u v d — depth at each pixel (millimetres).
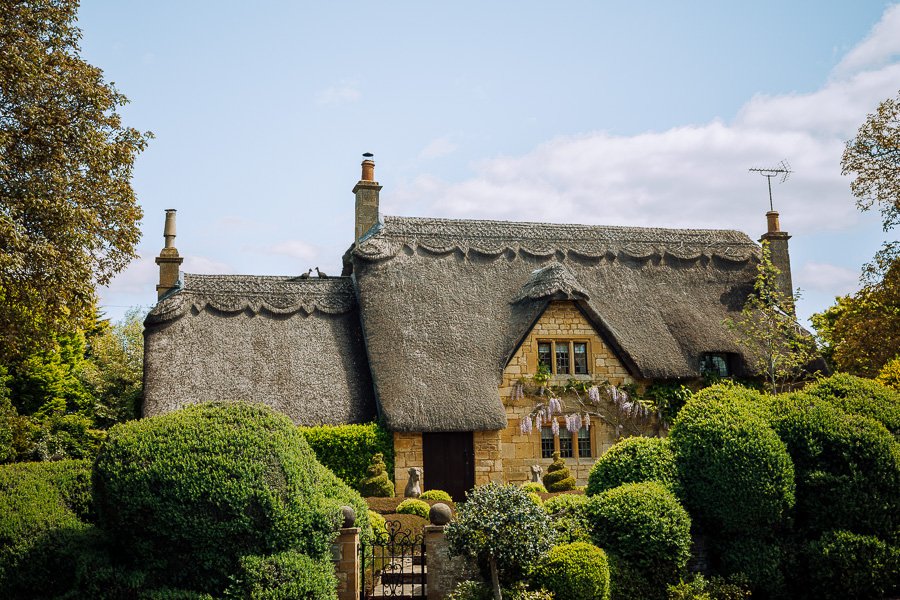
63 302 18734
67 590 10438
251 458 10789
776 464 13234
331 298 25547
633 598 12391
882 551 13016
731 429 13625
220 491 10422
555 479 21281
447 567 12461
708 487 13445
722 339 25141
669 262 27875
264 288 25312
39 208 17594
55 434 28516
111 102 19547
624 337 24422
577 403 23641
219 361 22828
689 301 26719
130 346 43000
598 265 26969
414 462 21625
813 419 13938
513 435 23125
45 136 18062
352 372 23469
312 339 24125
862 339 26234
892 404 14609
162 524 10328
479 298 25031
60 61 18859
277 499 10664
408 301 24391
